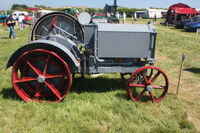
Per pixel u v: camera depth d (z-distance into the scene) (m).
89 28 4.02
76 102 3.83
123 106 3.68
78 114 3.43
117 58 3.99
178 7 27.25
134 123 3.25
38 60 3.74
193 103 4.06
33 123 3.14
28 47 3.65
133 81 4.07
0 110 3.50
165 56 8.59
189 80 5.49
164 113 3.61
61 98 3.76
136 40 3.80
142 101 4.02
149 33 3.80
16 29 19.27
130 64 4.01
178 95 4.45
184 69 6.58
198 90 4.81
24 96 3.81
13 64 3.82
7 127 3.05
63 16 4.67
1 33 15.73
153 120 3.34
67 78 3.84
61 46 3.64
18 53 3.71
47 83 3.70
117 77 5.41
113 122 3.24
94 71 3.91
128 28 3.79
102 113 3.46
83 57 3.81
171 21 26.98
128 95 3.98
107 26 3.77
